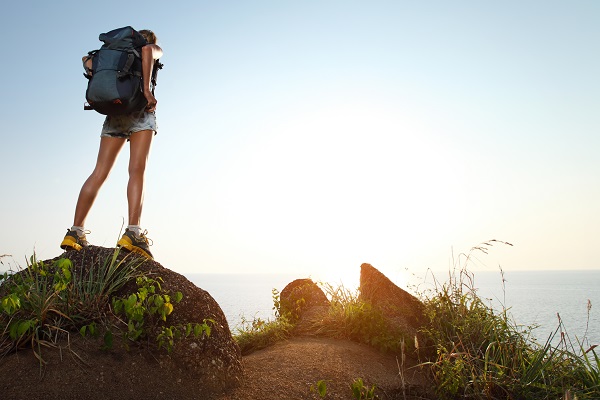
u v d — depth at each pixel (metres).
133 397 3.11
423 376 4.61
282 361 4.47
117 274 3.86
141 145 4.41
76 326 3.46
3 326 3.22
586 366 4.32
